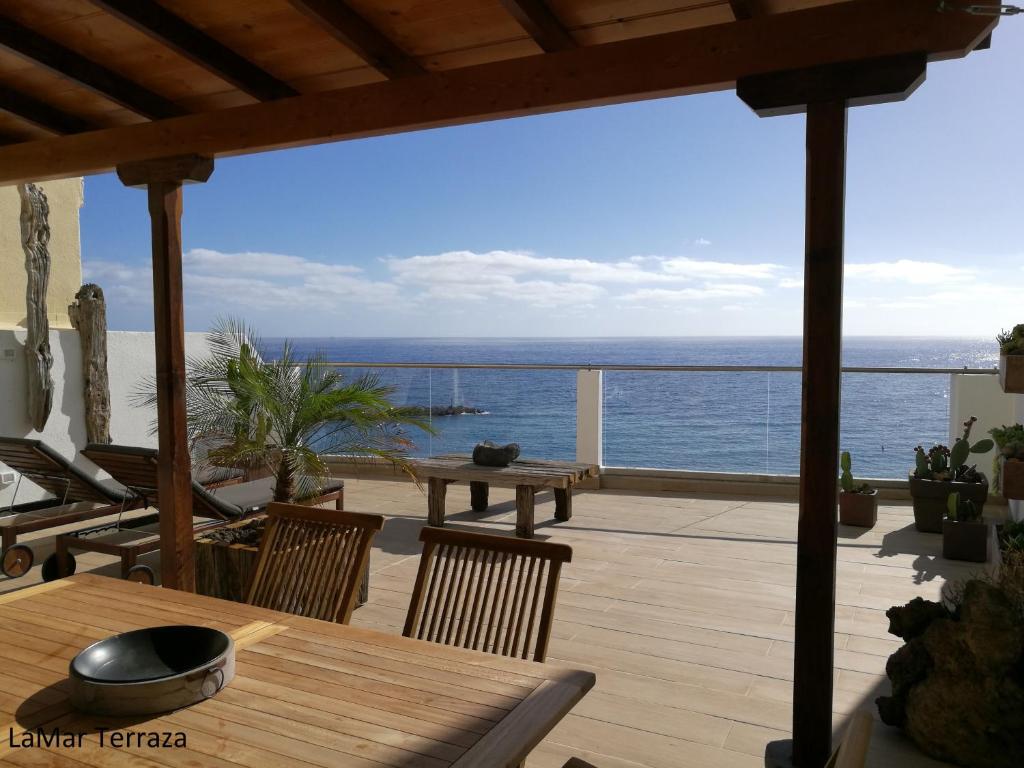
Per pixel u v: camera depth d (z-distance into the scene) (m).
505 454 5.80
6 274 7.31
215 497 4.27
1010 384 3.49
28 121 3.77
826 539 2.49
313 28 3.02
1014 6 2.10
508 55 3.09
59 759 1.38
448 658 1.81
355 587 2.41
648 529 5.61
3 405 6.36
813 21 2.40
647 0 2.65
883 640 3.60
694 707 2.97
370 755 1.39
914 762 2.57
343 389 4.55
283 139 3.33
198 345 7.89
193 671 1.57
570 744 2.71
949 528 4.81
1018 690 2.44
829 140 2.40
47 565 4.52
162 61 3.34
